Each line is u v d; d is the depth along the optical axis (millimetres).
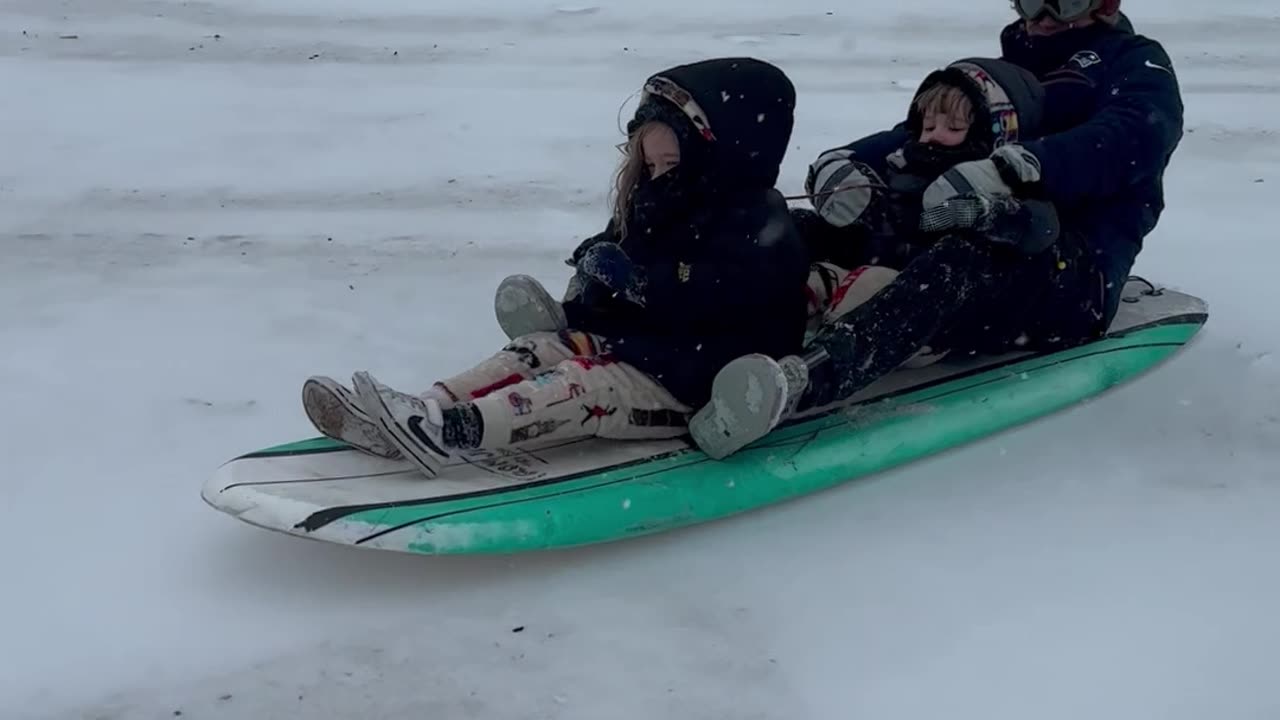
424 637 2750
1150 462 3615
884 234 3869
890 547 3152
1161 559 3125
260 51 8312
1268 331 4562
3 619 2764
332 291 4801
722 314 3285
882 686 2639
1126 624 2865
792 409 3215
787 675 2664
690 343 3305
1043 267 3729
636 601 2904
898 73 8133
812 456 3408
